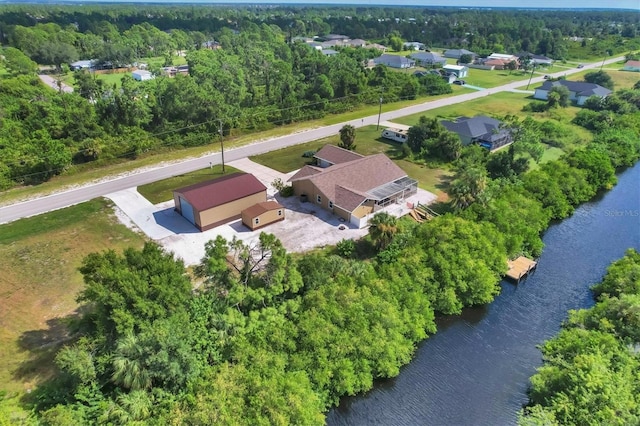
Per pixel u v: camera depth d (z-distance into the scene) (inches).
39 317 1254.3
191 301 1162.6
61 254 1544.0
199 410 924.0
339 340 1115.9
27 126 2460.6
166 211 1856.5
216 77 3265.3
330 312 1172.5
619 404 954.7
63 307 1298.0
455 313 1375.5
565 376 1053.8
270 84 3668.8
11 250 1556.3
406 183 2018.9
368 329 1171.9
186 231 1702.8
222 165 2340.1
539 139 2664.9
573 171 2144.4
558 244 1803.6
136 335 1013.2
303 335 1125.1
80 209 1861.5
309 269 1322.6
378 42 7672.2
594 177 2233.0
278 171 2309.3
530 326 1357.0
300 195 1990.7
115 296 1010.1
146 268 1107.9
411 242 1518.2
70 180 2161.7
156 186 2101.4
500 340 1299.2
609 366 1067.3
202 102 2758.4
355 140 2819.9
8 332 1190.9
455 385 1144.8
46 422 884.6
